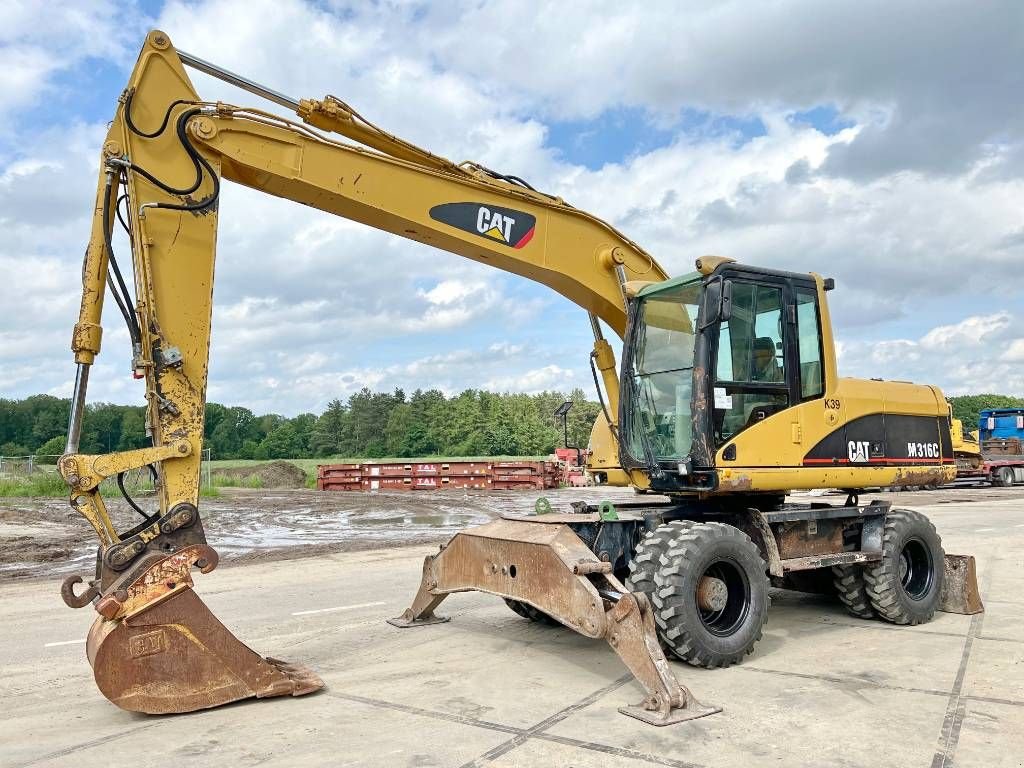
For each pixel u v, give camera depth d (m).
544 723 4.34
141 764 3.81
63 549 13.27
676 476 6.03
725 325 6.08
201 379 5.02
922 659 5.64
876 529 6.90
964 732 4.14
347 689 5.02
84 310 4.81
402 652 5.98
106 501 19.86
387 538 14.34
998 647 5.97
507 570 5.62
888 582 6.69
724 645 5.36
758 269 6.33
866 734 4.12
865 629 6.67
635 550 5.86
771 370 6.31
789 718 4.38
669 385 6.39
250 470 36.69
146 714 4.61
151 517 4.78
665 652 5.47
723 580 5.71
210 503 23.00
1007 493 25.23
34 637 6.82
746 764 3.74
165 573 4.54
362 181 5.76
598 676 5.29
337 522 17.59
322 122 5.84
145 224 4.94
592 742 4.04
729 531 5.59
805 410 6.41
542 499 6.84
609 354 7.40
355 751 3.93
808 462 6.36
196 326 5.04
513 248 6.48
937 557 7.11
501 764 3.75
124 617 4.36
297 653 6.00
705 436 5.81
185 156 5.14
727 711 4.51
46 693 5.14
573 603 4.95
